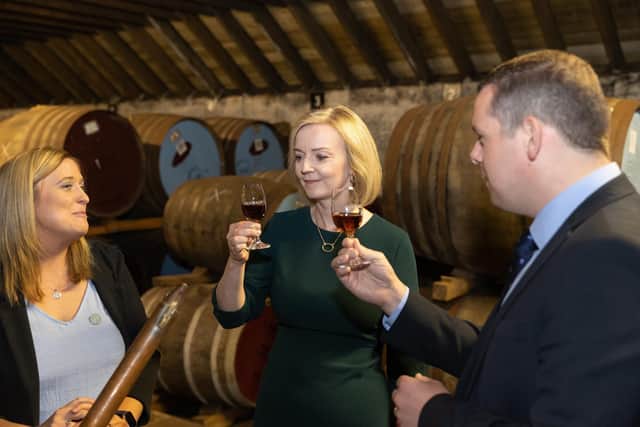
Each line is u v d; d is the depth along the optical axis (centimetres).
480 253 368
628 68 630
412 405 137
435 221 391
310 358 222
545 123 125
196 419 426
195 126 656
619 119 324
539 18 620
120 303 227
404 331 174
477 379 133
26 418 197
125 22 931
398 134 429
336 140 230
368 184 233
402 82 805
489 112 132
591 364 106
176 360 408
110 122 560
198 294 433
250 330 403
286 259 233
